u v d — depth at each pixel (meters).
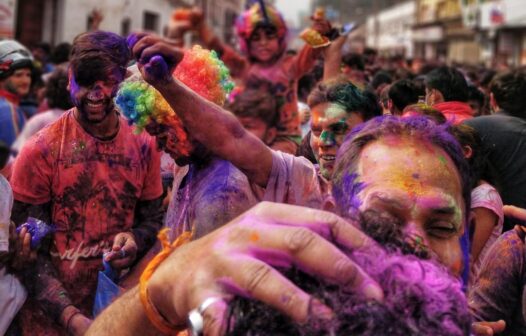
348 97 1.97
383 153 0.89
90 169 2.20
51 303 2.12
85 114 2.12
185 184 1.69
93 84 2.07
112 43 2.09
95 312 1.92
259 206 0.66
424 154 0.89
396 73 6.56
